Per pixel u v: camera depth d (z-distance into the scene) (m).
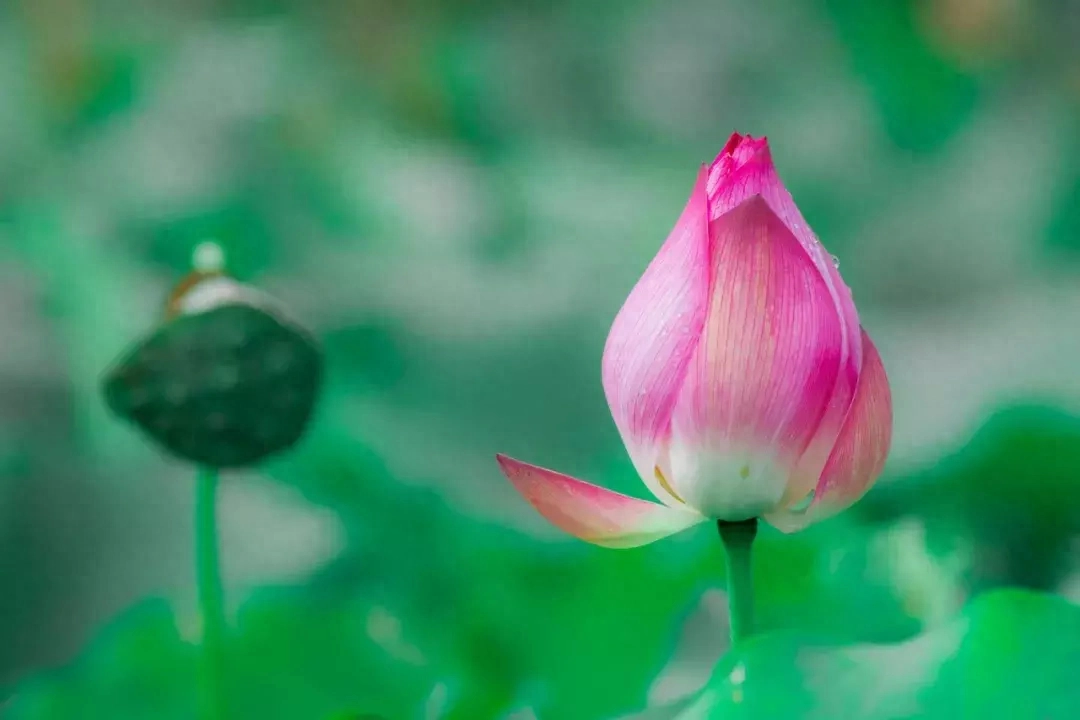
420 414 4.02
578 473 3.99
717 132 6.94
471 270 5.05
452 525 1.92
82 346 3.80
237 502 2.76
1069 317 4.25
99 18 6.14
